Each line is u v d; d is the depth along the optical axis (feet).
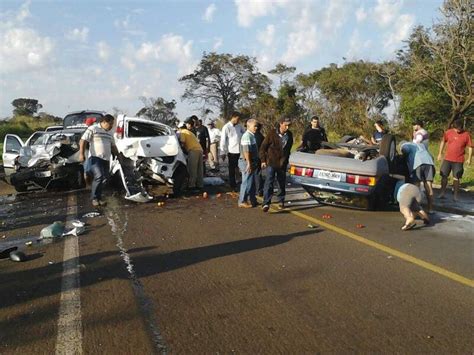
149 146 33.81
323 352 11.48
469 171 45.52
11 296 15.10
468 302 14.56
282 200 29.55
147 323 13.08
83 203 32.30
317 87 121.29
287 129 31.96
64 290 15.58
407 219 23.84
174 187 34.40
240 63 220.64
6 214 29.07
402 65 104.22
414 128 30.32
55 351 11.58
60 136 42.65
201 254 19.60
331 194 28.37
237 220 26.30
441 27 83.66
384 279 16.57
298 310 13.92
